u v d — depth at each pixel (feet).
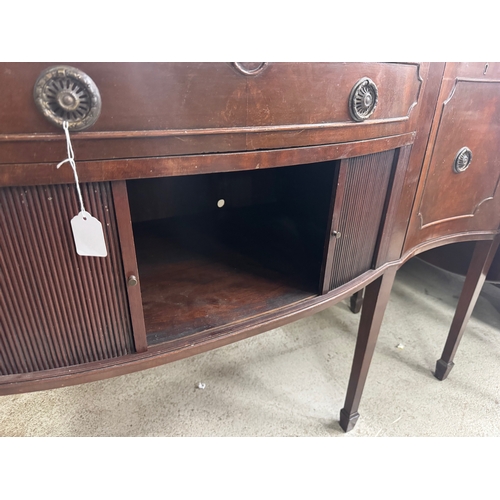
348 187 1.77
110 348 1.52
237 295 2.00
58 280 1.30
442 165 2.24
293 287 2.08
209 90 1.22
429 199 2.33
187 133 1.24
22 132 1.05
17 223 1.17
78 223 1.23
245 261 2.35
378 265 2.24
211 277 2.17
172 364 3.41
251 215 3.05
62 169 1.13
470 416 2.99
